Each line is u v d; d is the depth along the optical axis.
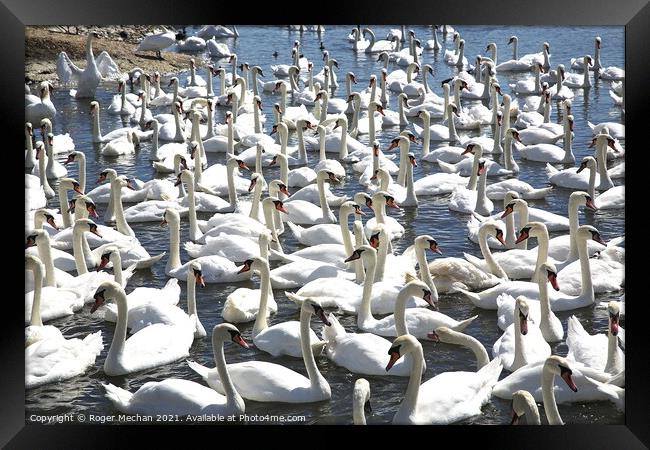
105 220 23.53
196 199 24.47
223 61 48.78
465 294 18.47
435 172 29.00
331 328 15.85
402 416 13.88
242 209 23.91
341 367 15.58
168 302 17.27
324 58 44.84
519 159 30.12
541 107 37.41
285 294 18.23
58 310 17.73
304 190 24.94
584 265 17.86
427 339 16.31
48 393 15.26
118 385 15.34
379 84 44.59
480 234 19.19
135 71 42.84
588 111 37.09
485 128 35.72
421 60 50.09
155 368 15.81
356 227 19.47
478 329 17.12
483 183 24.17
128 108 37.00
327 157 31.00
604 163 26.14
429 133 30.95
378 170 24.25
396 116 36.28
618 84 40.34
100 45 46.28
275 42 54.00
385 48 51.19
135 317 16.67
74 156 25.44
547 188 25.61
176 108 33.44
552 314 16.58
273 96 42.28
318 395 14.52
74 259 20.05
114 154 31.00
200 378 15.61
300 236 21.59
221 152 32.31
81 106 38.28
